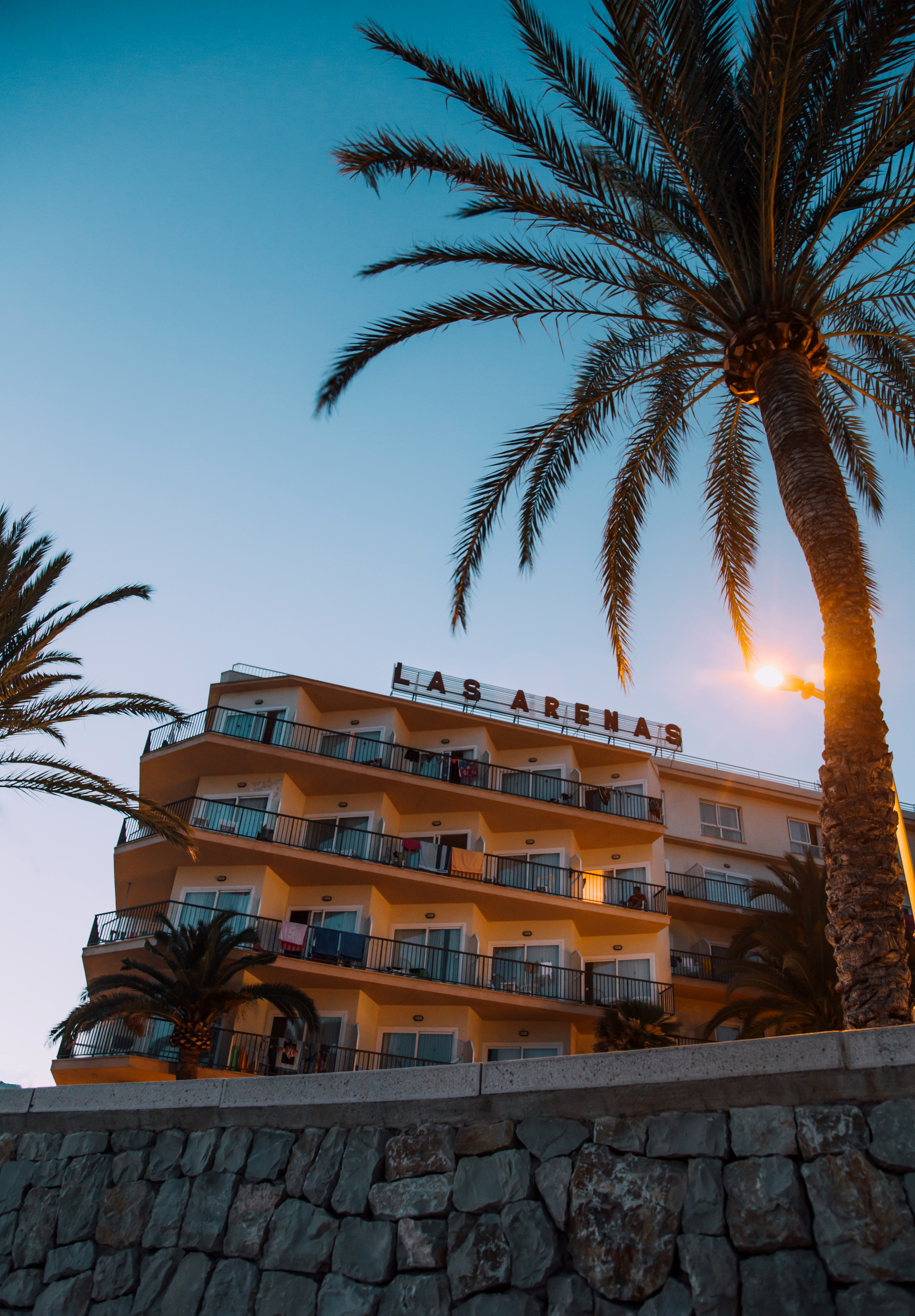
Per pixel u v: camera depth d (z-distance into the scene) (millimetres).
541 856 32625
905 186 11766
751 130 11805
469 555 16844
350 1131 5918
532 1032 29000
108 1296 5906
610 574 16609
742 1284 4449
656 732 38969
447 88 12867
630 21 11023
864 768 8477
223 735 30531
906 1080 4715
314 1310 5266
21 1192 6750
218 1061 25391
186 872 29734
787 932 26438
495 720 34469
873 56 10992
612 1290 4695
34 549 17797
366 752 33188
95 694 18188
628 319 14641
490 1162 5398
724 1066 5137
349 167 13984
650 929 31000
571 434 16344
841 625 9438
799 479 10562
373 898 29812
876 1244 4332
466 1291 5000
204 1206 6012
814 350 11945
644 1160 5023
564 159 12961
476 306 14867
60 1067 25500
